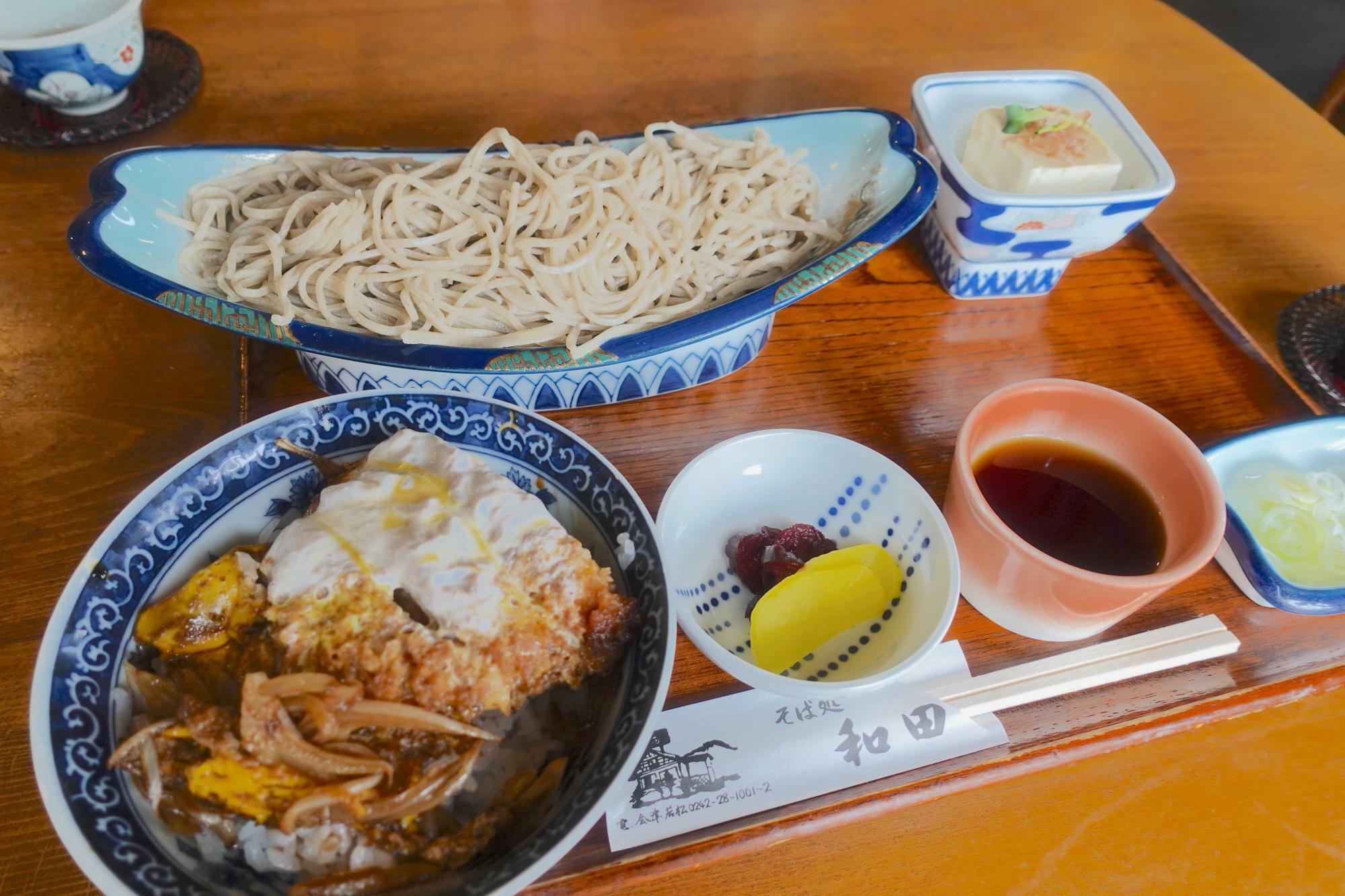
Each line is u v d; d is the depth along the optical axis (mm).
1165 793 276
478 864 233
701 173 409
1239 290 430
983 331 407
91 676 239
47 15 461
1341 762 285
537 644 250
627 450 355
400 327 351
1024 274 409
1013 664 300
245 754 229
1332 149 497
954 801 272
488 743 252
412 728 240
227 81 495
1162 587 263
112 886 202
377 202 360
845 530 325
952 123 440
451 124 477
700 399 375
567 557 260
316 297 355
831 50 540
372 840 234
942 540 288
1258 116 515
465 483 274
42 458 334
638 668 251
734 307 329
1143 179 396
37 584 299
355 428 295
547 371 313
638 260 382
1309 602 297
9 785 256
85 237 315
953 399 379
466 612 247
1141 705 293
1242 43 1044
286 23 537
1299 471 345
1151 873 260
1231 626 315
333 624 246
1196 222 457
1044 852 263
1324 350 395
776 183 402
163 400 357
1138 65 543
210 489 274
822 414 371
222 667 257
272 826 233
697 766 270
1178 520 297
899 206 351
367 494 272
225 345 378
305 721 233
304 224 378
